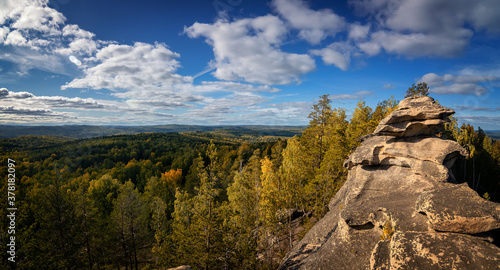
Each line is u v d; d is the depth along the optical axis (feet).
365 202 47.55
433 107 54.70
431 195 33.12
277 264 78.02
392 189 56.70
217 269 63.82
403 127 58.54
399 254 26.43
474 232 27.25
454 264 23.73
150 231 140.97
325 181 103.55
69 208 92.32
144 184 249.55
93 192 180.14
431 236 27.55
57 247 84.12
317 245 58.54
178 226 80.23
